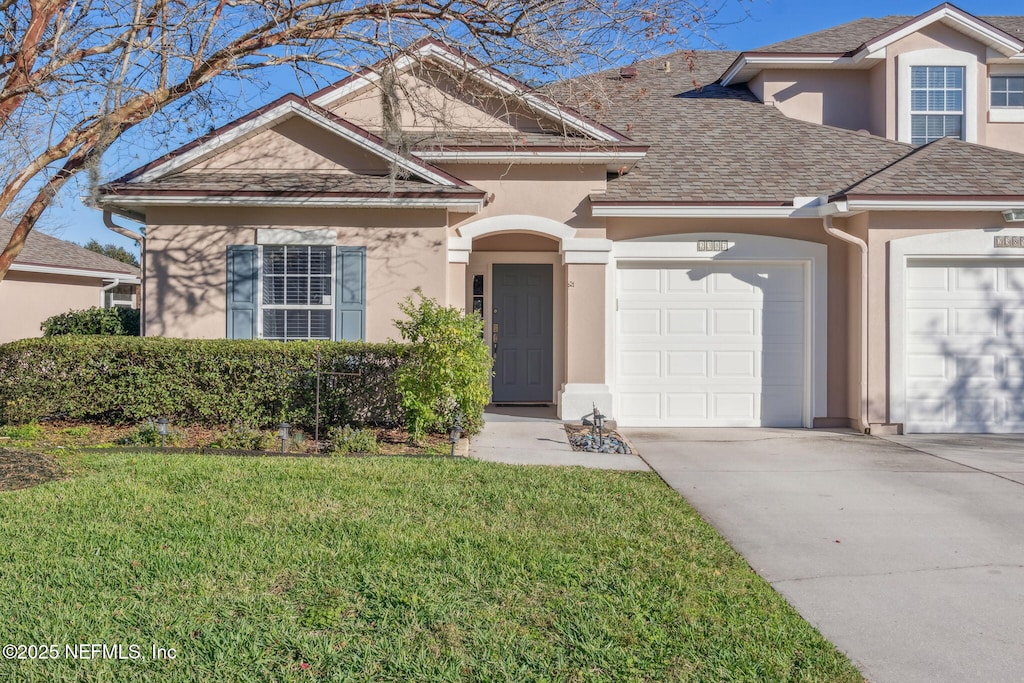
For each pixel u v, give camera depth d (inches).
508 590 191.0
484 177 467.2
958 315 457.4
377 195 425.1
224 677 149.6
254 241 438.6
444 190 426.3
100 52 328.2
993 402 456.4
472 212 450.0
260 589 188.4
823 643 167.8
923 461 368.2
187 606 178.1
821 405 474.0
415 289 400.5
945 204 436.8
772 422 481.1
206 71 327.9
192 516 243.4
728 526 258.5
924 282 457.4
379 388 397.1
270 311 442.3
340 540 223.8
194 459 327.9
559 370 518.6
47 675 149.2
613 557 217.8
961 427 455.5
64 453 331.9
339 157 448.5
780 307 481.4
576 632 169.5
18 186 306.2
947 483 321.1
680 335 479.8
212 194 423.2
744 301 480.4
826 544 239.8
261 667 152.8
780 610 185.0
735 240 470.9
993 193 436.8
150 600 181.2
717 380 480.7
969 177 455.5
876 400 451.2
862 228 454.3
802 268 480.1
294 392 394.9
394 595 185.5
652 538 237.3
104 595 182.7
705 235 470.9
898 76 566.9
